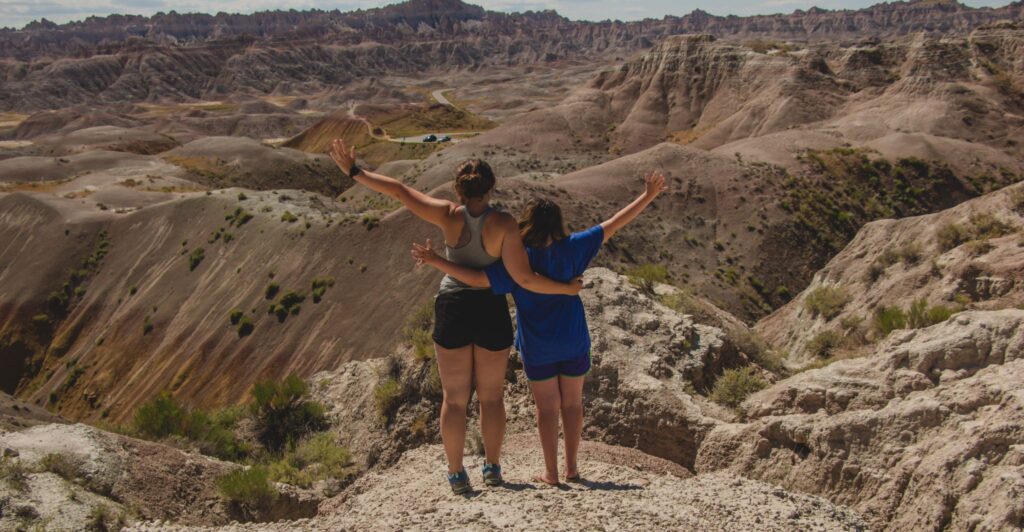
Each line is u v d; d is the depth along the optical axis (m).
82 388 72.44
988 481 5.93
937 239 31.20
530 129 154.38
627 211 5.97
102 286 85.19
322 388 14.69
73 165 152.38
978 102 127.12
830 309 31.36
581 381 6.21
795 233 78.12
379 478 7.96
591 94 170.12
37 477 8.21
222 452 12.96
